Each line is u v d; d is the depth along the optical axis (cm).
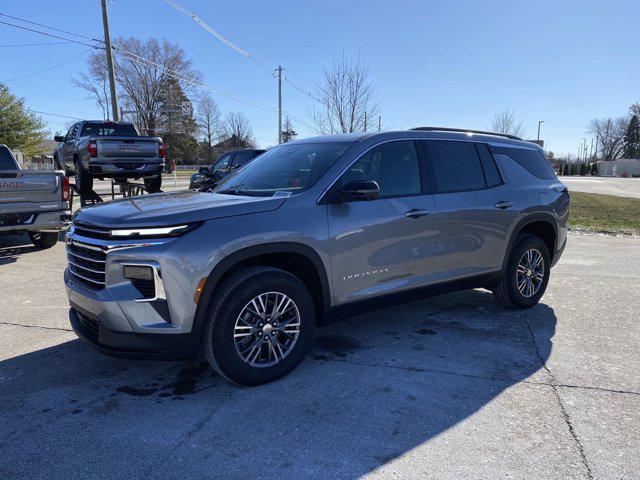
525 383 368
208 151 7475
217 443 289
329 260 379
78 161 1164
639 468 268
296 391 353
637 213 1753
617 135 10881
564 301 588
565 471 264
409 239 427
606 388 361
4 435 297
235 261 337
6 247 927
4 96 4756
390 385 363
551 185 563
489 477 259
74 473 261
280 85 4606
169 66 6194
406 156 442
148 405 333
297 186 393
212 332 337
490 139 524
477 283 498
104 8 2359
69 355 416
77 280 362
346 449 284
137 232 318
